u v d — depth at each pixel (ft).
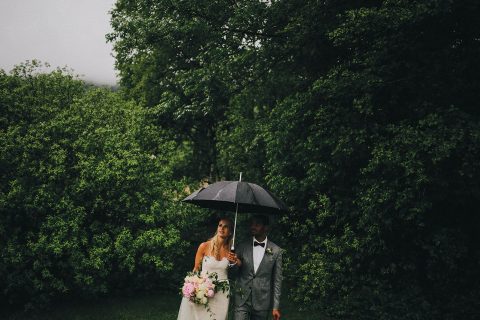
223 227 16.26
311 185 28.53
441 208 25.66
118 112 32.07
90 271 25.52
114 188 27.04
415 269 25.54
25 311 24.14
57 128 26.30
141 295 29.12
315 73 33.73
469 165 20.61
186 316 16.33
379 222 23.31
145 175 28.78
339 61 31.24
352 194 28.17
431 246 23.04
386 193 21.89
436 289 24.70
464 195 23.50
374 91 24.99
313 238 27.94
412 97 26.22
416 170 20.92
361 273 26.35
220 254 16.31
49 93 30.55
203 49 40.47
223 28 37.60
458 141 20.83
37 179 25.32
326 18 30.07
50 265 24.17
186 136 57.93
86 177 25.94
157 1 38.17
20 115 27.40
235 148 43.42
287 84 37.04
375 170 23.52
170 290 30.48
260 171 41.04
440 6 21.33
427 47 25.49
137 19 39.63
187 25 36.09
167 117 47.80
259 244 15.60
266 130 31.19
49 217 24.27
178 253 29.07
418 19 22.36
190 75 38.73
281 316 25.30
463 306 23.09
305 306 26.99
